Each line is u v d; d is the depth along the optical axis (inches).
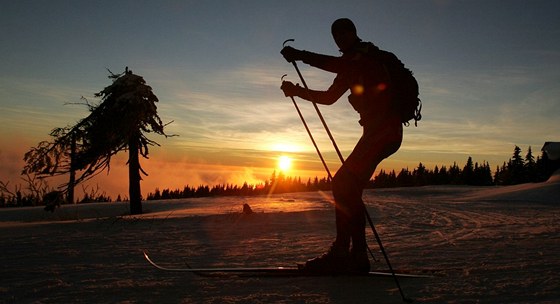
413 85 155.2
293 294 129.1
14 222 531.5
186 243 257.4
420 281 143.4
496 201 861.2
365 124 157.6
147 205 895.1
